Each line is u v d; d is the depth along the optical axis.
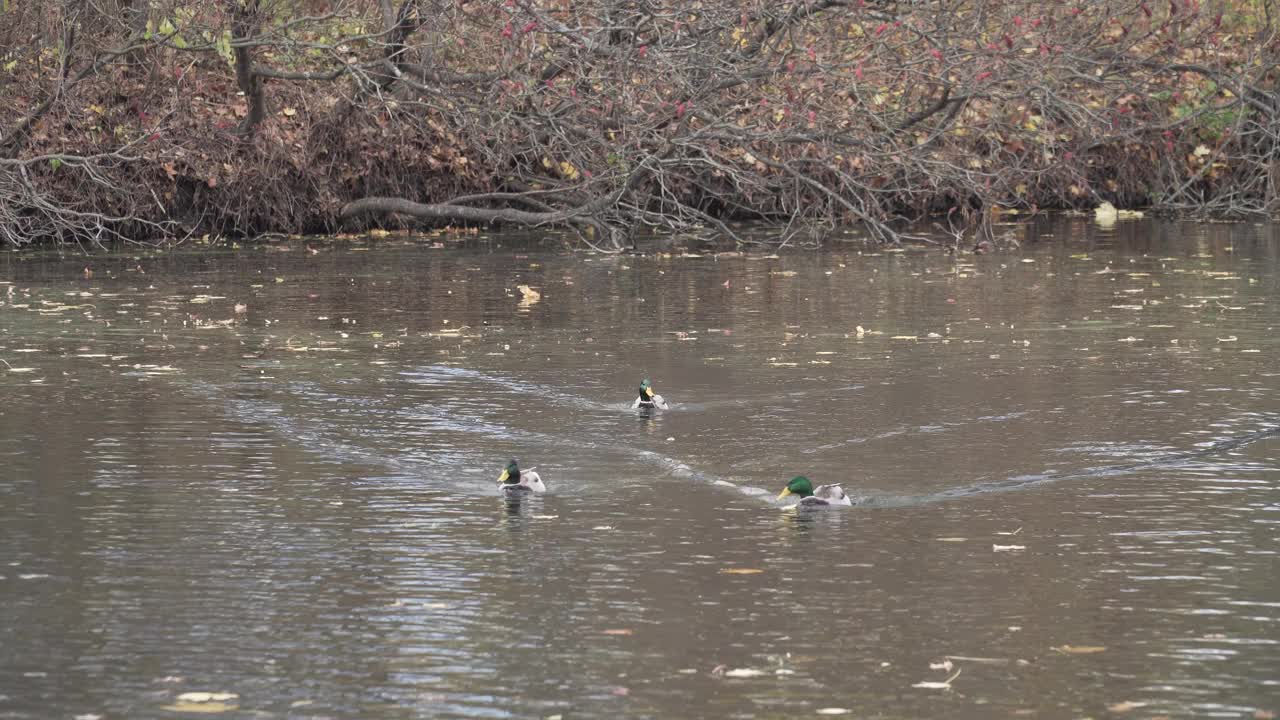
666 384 14.67
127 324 18.45
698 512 10.09
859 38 25.67
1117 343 17.05
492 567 8.77
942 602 8.12
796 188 28.84
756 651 7.36
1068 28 27.69
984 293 21.66
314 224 31.11
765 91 26.73
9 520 9.73
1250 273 24.03
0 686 6.90
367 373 15.20
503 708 6.66
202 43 26.19
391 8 29.16
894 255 27.47
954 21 25.73
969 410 13.37
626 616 7.88
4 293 21.28
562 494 10.53
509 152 27.53
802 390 14.35
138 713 6.60
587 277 23.75
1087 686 6.91
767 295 21.48
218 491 10.55
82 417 12.99
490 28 26.48
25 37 27.23
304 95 30.75
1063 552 9.06
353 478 10.97
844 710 6.63
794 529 9.62
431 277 23.64
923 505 10.27
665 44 25.44
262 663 7.19
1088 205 38.38
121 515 9.88
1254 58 33.53
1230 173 37.28
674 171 30.36
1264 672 7.09
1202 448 11.90
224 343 17.03
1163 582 8.45
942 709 6.64
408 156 31.53
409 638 7.54
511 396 14.06
